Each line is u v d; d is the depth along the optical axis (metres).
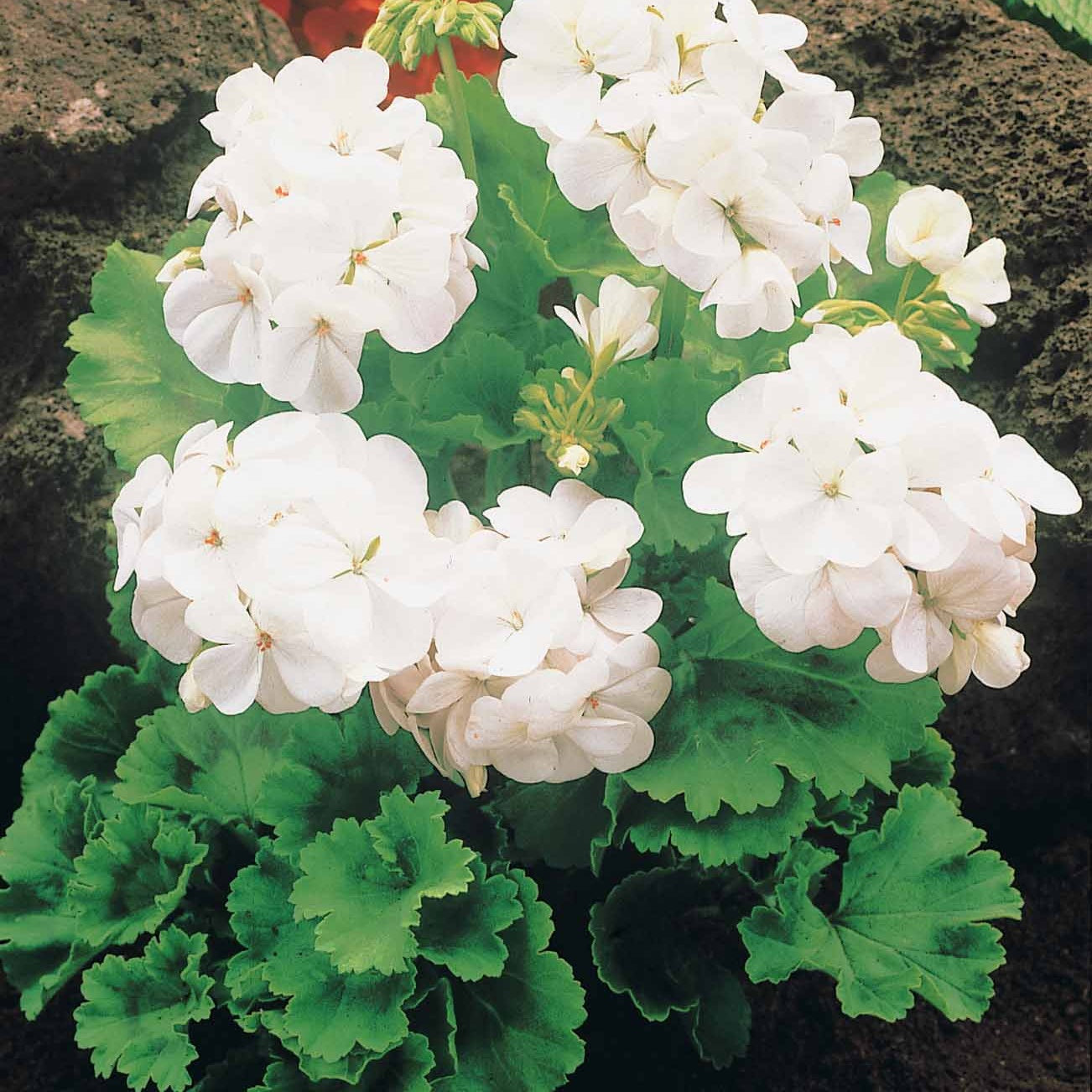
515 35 0.64
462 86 0.76
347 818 0.72
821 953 0.71
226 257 0.62
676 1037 0.84
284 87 0.65
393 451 0.63
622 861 0.81
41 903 0.76
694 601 0.73
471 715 0.62
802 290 0.77
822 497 0.60
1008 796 0.91
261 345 0.63
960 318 0.71
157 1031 0.71
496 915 0.69
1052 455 0.81
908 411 0.61
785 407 0.61
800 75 0.65
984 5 0.89
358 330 0.62
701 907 0.81
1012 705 0.87
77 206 0.85
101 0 0.89
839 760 0.69
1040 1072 0.88
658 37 0.64
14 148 0.83
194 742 0.75
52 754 0.79
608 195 0.64
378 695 0.63
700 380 0.71
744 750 0.70
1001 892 0.72
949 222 0.69
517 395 0.72
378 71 0.65
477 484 0.80
